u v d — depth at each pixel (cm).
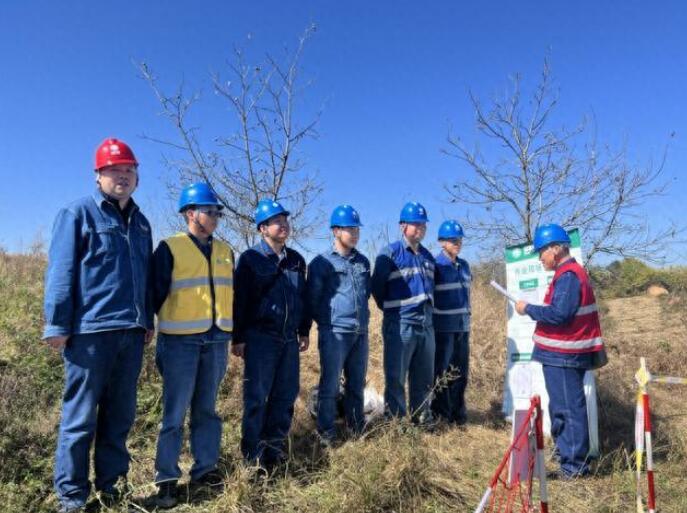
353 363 513
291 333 457
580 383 488
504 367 775
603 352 493
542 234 505
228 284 417
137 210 379
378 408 578
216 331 403
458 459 504
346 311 497
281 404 458
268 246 459
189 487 407
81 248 352
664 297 1447
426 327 550
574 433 480
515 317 621
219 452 432
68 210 351
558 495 446
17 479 395
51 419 466
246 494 384
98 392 357
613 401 679
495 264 1134
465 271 613
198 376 407
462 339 610
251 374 441
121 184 360
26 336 591
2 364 538
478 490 442
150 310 387
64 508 352
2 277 817
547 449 539
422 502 406
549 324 492
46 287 344
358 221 506
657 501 443
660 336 1036
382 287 548
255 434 436
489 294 1130
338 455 444
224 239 711
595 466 508
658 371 846
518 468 352
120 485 380
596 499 440
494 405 679
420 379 566
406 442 448
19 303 704
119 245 361
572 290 482
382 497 394
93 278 352
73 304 349
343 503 383
